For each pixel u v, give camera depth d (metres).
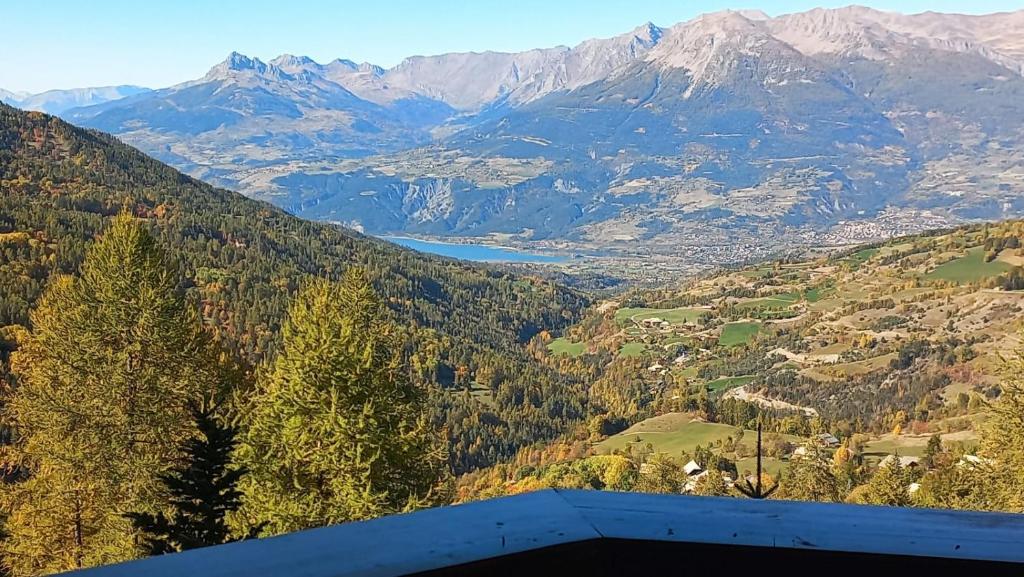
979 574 1.09
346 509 10.60
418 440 12.09
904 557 1.10
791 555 1.10
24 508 12.88
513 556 1.04
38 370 13.76
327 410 11.23
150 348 13.61
